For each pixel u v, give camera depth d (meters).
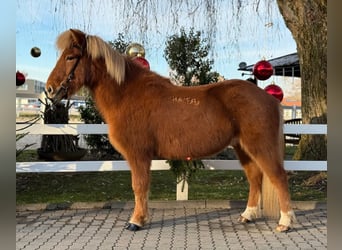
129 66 4.39
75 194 6.11
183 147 4.19
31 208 5.03
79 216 4.78
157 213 4.93
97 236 4.04
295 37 7.11
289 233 4.18
